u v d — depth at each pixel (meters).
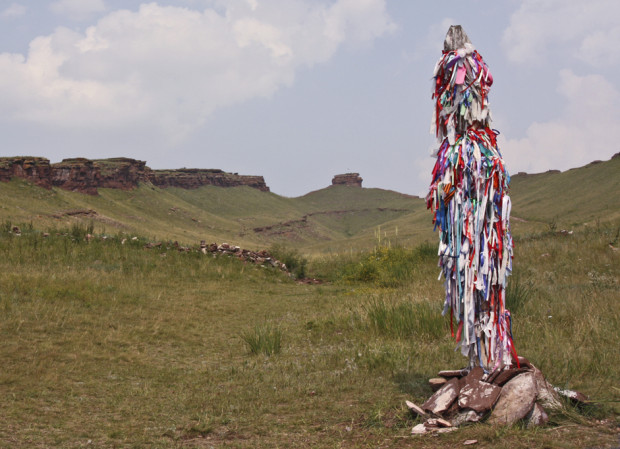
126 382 6.81
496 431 4.03
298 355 8.06
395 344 7.80
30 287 12.18
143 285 14.86
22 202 76.19
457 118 4.95
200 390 6.37
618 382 5.30
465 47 4.91
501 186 4.75
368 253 22.33
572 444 3.72
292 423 4.96
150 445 4.53
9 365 7.18
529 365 4.83
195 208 159.00
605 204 94.88
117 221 88.31
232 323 11.27
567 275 14.14
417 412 4.64
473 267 4.72
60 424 5.11
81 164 114.44
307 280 21.23
